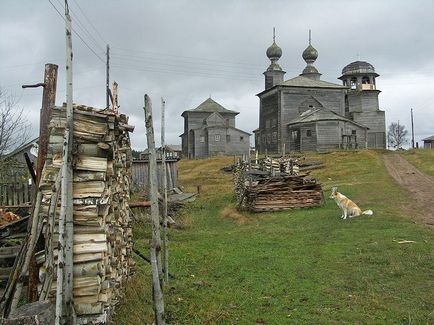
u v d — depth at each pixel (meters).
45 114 6.89
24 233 8.99
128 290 8.36
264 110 62.81
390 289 8.87
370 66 66.62
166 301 8.46
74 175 6.45
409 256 11.10
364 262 10.87
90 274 6.16
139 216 16.88
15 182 14.73
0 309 6.35
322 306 8.16
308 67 69.62
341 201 17.72
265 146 62.12
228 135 66.12
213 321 7.55
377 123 64.38
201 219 20.23
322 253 12.02
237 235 15.66
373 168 35.12
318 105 58.75
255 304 8.41
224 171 43.22
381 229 14.79
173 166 29.81
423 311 7.66
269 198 21.28
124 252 8.50
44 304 5.73
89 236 6.30
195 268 11.07
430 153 43.84
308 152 50.72
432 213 17.55
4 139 27.12
